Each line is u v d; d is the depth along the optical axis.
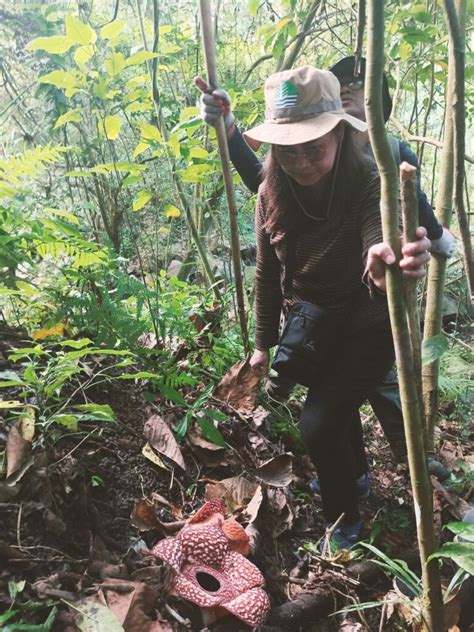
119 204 3.44
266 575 1.91
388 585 2.06
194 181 2.52
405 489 2.66
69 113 2.39
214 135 2.77
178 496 2.06
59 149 2.20
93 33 2.02
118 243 3.22
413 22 2.97
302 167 1.63
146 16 3.69
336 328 1.88
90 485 1.89
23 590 1.49
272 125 1.64
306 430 1.94
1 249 2.07
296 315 1.92
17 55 3.53
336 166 1.65
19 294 2.27
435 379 2.41
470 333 4.57
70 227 2.19
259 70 4.38
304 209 1.75
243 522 2.01
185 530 1.75
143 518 1.82
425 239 1.18
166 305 2.71
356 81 2.05
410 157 1.89
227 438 2.34
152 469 2.08
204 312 2.85
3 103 3.88
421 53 3.00
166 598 1.64
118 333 2.30
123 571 1.64
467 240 1.48
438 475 2.60
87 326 2.36
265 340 2.29
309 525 2.23
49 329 2.24
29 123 3.59
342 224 1.71
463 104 1.33
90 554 1.68
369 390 1.92
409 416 1.27
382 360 1.88
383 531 2.37
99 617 1.45
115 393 2.27
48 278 2.62
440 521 2.42
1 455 1.75
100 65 2.91
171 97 3.44
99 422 2.11
